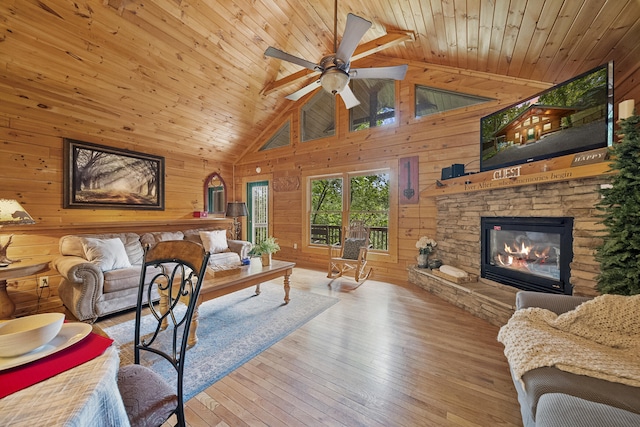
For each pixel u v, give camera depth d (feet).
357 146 15.25
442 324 8.27
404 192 13.70
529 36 7.91
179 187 16.38
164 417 3.07
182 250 4.00
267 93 14.51
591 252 6.57
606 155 5.88
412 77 13.43
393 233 14.05
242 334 7.73
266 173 18.88
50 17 8.25
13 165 10.21
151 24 9.64
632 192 5.11
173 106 13.32
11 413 1.79
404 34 10.16
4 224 7.81
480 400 4.99
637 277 4.93
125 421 2.37
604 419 2.58
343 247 14.32
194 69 12.01
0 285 8.07
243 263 10.34
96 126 12.19
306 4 10.78
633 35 6.51
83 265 8.40
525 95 10.74
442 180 11.59
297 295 11.19
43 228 10.46
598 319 4.42
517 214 8.51
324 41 13.34
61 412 1.81
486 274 9.84
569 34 7.22
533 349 4.11
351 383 5.53
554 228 7.44
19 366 2.31
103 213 12.85
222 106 14.89
